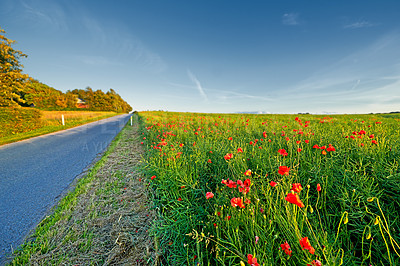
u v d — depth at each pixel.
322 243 1.12
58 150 5.86
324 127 6.63
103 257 1.62
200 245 1.54
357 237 1.44
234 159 2.61
